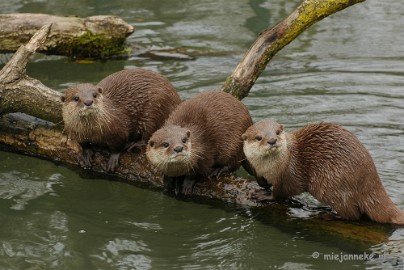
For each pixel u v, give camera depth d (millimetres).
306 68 25422
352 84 23781
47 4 32406
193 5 32875
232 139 16844
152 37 28672
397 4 32250
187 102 17312
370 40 27984
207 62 26250
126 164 17750
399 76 24312
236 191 16609
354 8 31906
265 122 15984
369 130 20375
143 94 17828
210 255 14977
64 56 27094
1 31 24766
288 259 14672
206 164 16594
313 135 15859
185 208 17016
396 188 16922
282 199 16391
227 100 17297
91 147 18219
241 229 15953
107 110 17016
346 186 15289
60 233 15984
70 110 16844
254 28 29719
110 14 31422
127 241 15633
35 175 18766
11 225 16359
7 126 19234
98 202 17469
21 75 18266
